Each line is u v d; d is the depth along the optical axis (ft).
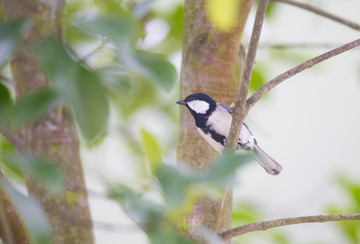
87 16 9.57
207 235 12.12
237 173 9.06
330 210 23.18
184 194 8.72
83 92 10.16
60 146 19.06
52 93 10.22
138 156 24.59
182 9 26.63
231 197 19.36
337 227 23.21
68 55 9.57
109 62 16.48
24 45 17.30
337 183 23.53
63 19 10.31
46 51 9.47
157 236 9.96
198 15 20.89
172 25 26.91
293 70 16.90
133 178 22.57
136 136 27.66
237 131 17.03
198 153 21.02
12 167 10.96
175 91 30.48
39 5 16.48
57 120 19.20
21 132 19.16
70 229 18.30
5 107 10.76
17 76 18.49
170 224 10.21
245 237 23.88
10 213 13.53
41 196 18.16
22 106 10.18
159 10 27.02
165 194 8.73
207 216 17.03
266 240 23.90
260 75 28.07
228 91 20.97
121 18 9.13
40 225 9.34
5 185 9.59
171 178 8.81
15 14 17.02
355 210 22.62
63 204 18.22
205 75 20.84
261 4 15.56
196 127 21.33
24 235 13.58
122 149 27.91
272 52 28.25
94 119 10.24
